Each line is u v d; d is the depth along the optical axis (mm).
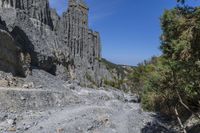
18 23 141500
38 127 52281
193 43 20922
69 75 160500
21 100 76500
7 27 136250
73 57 181250
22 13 147875
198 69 24656
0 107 68250
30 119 58938
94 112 70438
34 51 139250
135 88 140625
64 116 63594
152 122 64688
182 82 32312
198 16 20969
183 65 24484
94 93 128500
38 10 162625
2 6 142000
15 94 77312
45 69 144250
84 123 55031
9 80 93938
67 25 189500
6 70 102375
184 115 56875
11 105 71500
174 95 39719
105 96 129375
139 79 124562
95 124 55875
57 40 168750
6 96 74250
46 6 172000
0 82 88688
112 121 60531
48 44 155375
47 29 164750
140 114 75688
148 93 45375
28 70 117125
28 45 137875
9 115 58438
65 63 163000
